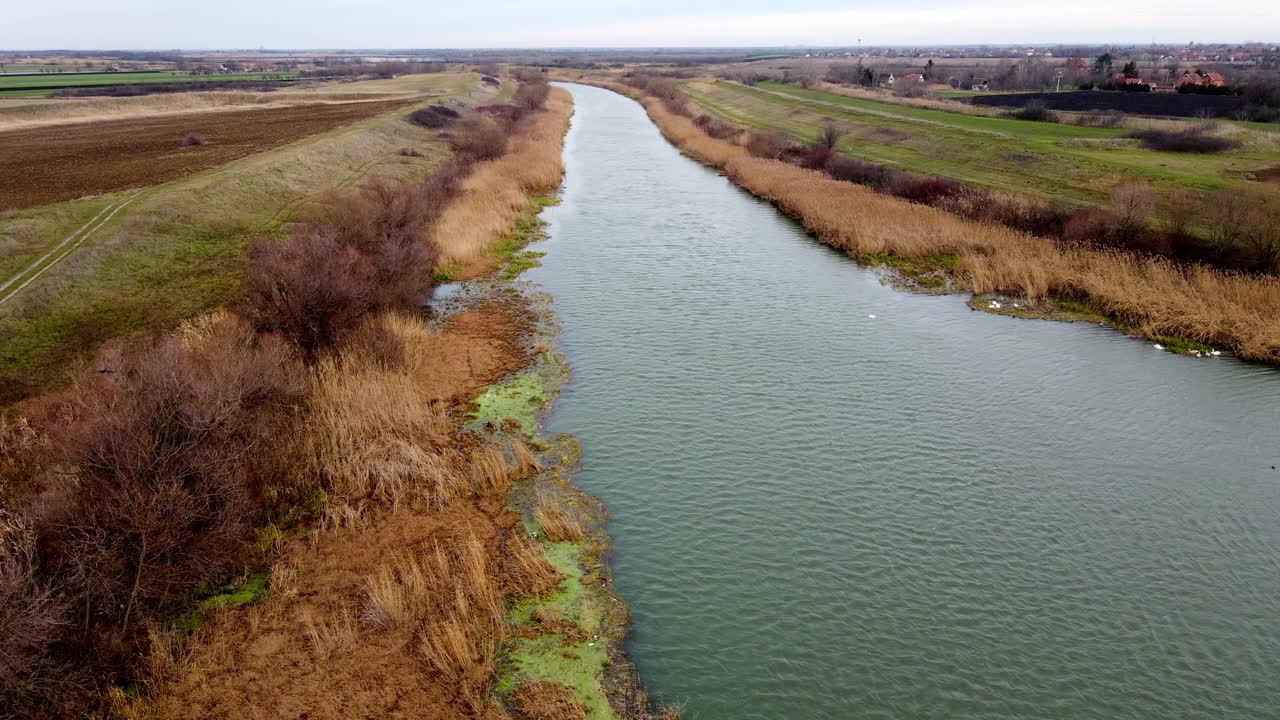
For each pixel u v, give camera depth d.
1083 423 22.84
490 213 43.06
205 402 16.58
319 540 16.89
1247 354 26.77
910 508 18.83
